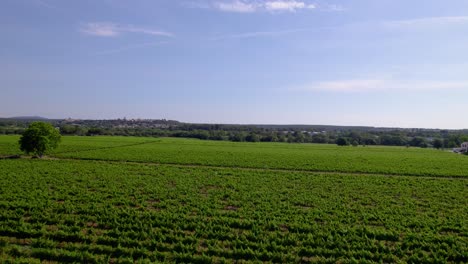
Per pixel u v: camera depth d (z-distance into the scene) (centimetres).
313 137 13712
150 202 2067
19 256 1202
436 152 7925
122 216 1697
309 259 1248
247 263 1192
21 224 1487
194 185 2650
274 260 1236
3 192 2136
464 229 1623
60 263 1151
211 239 1384
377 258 1267
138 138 10250
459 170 4100
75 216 1650
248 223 1602
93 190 2375
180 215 1716
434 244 1405
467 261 1280
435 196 2467
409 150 8438
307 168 4041
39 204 1820
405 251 1331
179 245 1309
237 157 5147
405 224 1695
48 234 1384
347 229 1564
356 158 5522
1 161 3819
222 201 2153
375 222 1730
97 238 1355
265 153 6038
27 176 2795
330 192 2519
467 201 2297
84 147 6166
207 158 4878
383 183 2995
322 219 1753
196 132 14488
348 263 1206
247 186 2656
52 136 4466
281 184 2806
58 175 2911
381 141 13200
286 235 1477
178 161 4403
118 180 2794
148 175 3112
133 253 1238
